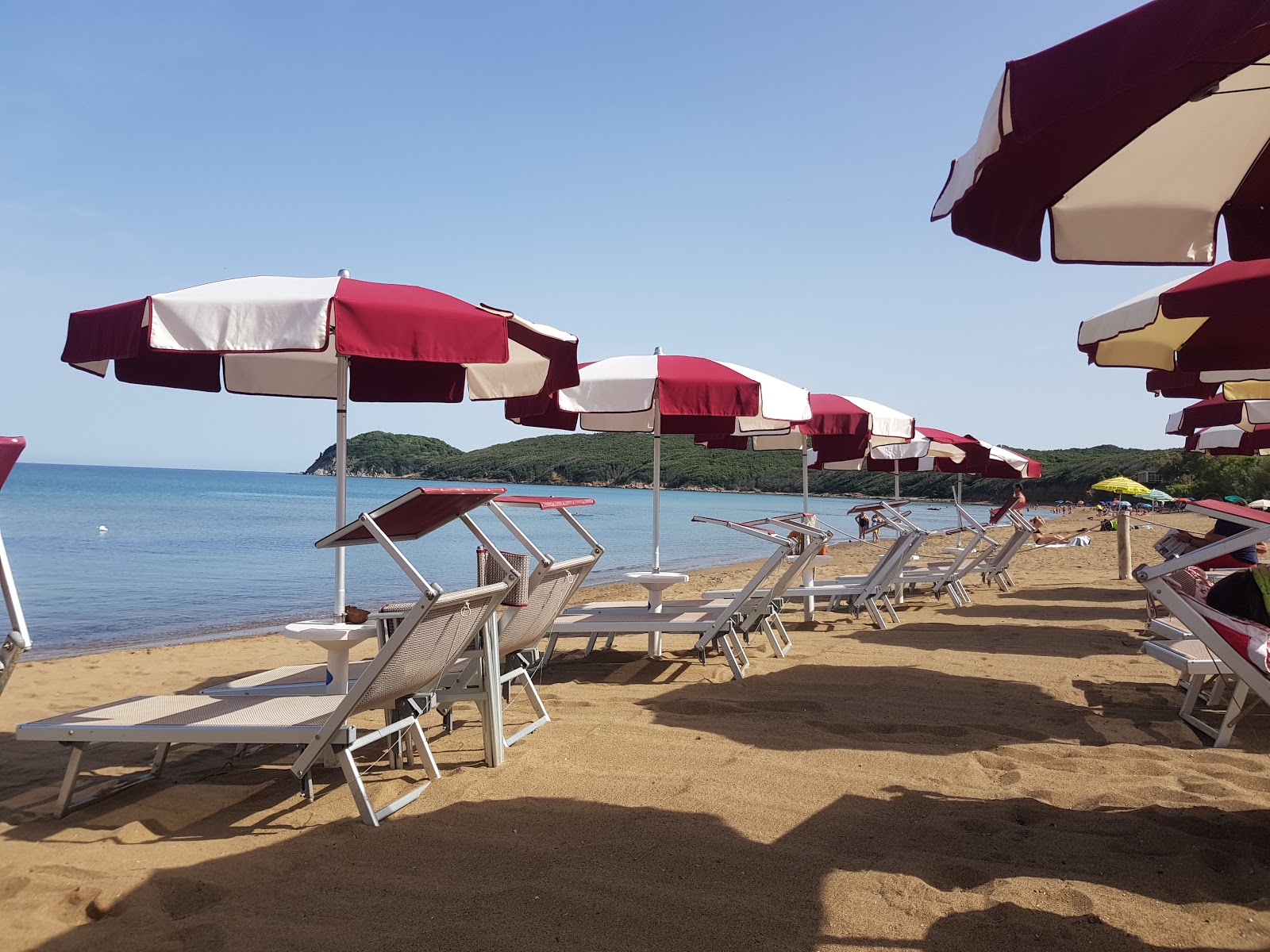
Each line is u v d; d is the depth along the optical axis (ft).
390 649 9.54
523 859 8.79
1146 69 5.16
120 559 58.39
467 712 15.43
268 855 8.99
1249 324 13.94
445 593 9.78
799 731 13.76
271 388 18.89
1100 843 9.17
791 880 8.28
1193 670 13.29
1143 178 8.39
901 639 23.15
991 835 9.45
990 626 25.53
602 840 9.27
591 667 19.61
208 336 11.72
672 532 102.42
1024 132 5.59
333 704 11.24
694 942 7.14
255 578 48.70
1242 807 10.20
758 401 18.66
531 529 102.17
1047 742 13.17
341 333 11.84
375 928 7.38
